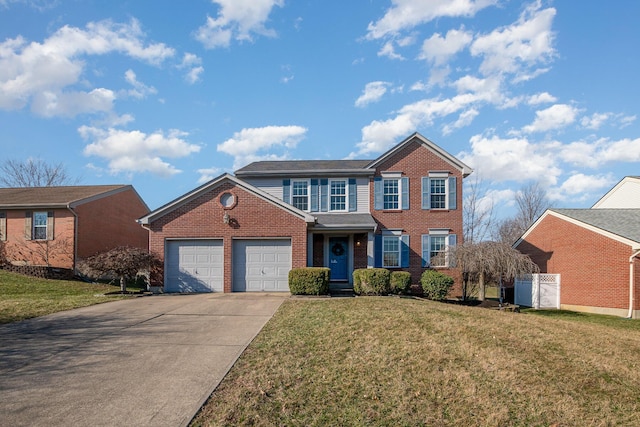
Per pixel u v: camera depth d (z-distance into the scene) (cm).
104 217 2455
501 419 520
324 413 510
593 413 553
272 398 544
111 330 929
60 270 2106
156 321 1035
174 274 1680
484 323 1002
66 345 795
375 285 1622
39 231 2206
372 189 2022
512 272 1697
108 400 529
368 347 770
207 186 1686
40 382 593
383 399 558
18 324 996
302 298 1449
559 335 942
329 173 2014
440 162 2036
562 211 2075
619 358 792
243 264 1692
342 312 1085
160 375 623
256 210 1688
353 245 1988
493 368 682
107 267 1583
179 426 460
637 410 571
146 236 2978
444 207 2025
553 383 642
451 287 1892
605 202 2664
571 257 1962
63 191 2506
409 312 1091
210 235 1681
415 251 1998
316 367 664
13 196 2386
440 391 592
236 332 904
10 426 456
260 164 2219
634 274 1677
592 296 1827
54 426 457
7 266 2127
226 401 527
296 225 1686
